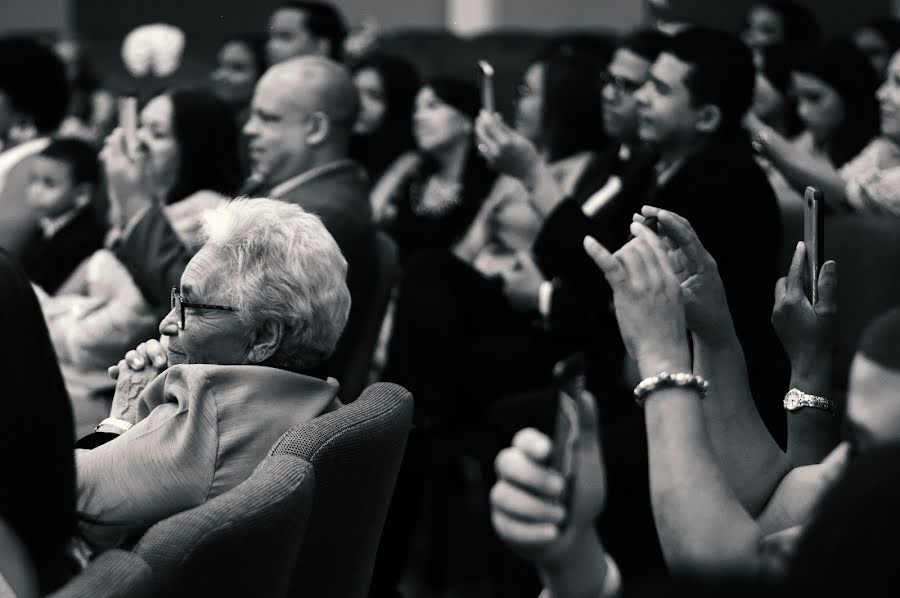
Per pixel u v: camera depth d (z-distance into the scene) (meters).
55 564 1.77
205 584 1.83
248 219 2.33
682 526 1.73
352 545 2.23
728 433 2.12
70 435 1.81
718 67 3.39
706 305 2.11
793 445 2.30
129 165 3.85
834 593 0.91
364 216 3.75
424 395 3.95
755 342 2.99
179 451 2.13
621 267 1.84
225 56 6.38
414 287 4.04
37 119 5.30
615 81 4.15
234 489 1.91
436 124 4.97
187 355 2.36
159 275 3.44
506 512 1.31
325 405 2.28
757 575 0.91
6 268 1.77
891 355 1.52
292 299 2.28
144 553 1.81
